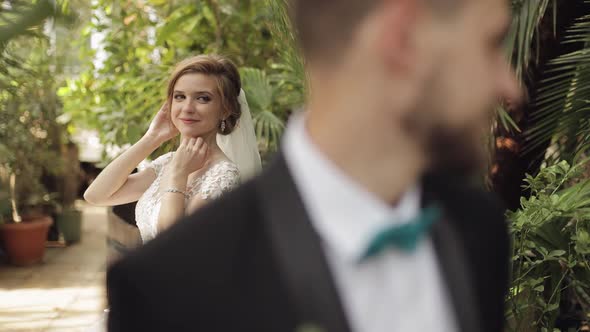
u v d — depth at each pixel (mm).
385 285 714
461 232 858
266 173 740
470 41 663
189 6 4227
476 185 937
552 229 2131
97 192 2707
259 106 3678
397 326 720
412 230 695
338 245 693
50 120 6180
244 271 689
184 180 2480
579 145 2543
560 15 2773
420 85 659
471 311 763
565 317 2750
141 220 2598
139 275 688
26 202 6277
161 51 4652
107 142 4621
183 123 2557
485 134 2791
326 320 660
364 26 664
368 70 667
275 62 4352
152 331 684
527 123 2914
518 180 3020
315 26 699
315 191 706
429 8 651
